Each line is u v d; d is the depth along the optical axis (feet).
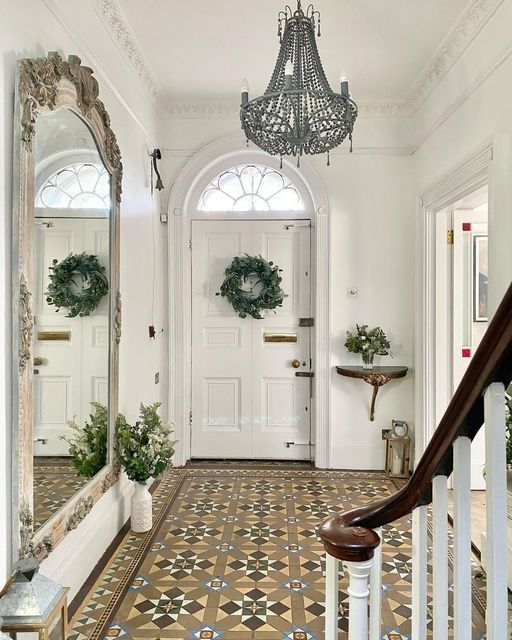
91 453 8.49
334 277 14.10
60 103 6.92
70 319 7.63
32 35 6.52
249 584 8.13
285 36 8.21
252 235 14.52
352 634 3.54
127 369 10.83
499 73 8.55
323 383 14.11
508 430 7.73
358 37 10.32
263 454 14.65
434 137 12.00
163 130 14.21
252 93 13.38
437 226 12.67
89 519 8.60
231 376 14.58
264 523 10.42
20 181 5.97
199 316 14.60
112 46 9.73
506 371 2.46
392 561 8.82
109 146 9.05
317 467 14.15
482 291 12.59
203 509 11.15
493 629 2.51
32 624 4.60
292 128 8.38
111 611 7.36
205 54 11.21
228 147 14.07
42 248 6.64
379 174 14.01
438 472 3.16
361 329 13.88
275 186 14.55
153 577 8.32
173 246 14.25
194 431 14.62
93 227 8.54
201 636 6.82
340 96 7.69
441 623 3.12
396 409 14.01
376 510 3.72
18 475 5.90
